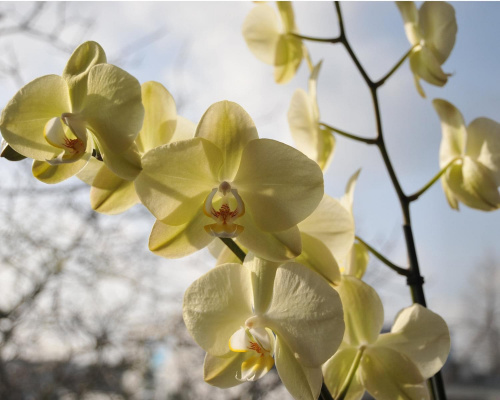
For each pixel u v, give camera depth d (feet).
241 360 0.97
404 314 1.10
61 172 0.93
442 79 1.33
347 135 1.34
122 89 0.87
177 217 0.93
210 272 0.96
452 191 1.36
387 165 1.32
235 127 0.89
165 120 1.05
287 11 1.61
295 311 0.91
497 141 1.31
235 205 0.94
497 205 1.31
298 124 1.46
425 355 1.07
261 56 1.68
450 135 1.37
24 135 0.92
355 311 1.06
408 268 1.20
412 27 1.39
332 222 1.02
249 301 0.96
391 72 1.37
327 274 0.95
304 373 0.89
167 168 0.90
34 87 0.91
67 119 0.87
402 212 1.27
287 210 0.90
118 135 0.87
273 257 0.89
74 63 0.91
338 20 1.42
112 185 1.01
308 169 0.89
